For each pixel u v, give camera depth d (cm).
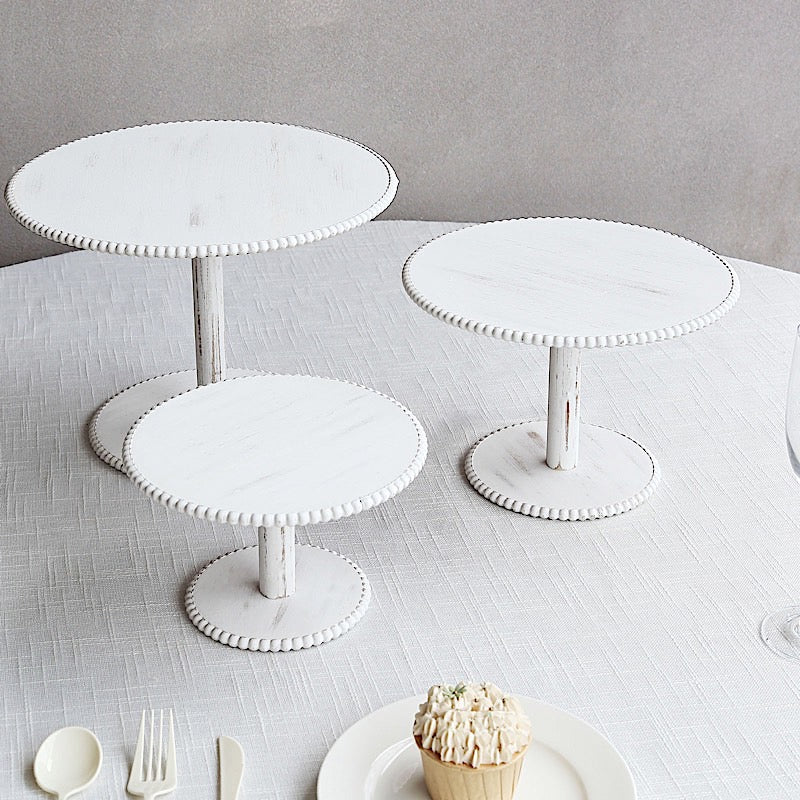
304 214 144
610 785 96
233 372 171
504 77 231
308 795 99
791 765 102
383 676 114
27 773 101
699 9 230
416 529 138
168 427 120
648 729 107
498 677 114
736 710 109
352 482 111
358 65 226
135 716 108
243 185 153
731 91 240
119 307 192
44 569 130
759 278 198
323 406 125
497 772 90
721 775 101
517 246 150
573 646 118
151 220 141
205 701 110
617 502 141
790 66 239
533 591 127
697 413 162
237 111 227
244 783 100
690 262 145
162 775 100
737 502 143
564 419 145
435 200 242
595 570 130
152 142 169
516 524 139
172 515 140
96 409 163
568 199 246
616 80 235
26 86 218
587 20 228
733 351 178
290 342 181
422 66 228
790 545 134
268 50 222
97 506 142
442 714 92
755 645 118
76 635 120
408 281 139
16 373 172
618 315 131
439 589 127
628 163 244
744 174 249
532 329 127
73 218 141
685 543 135
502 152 239
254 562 130
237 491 109
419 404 166
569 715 103
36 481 147
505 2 224
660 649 117
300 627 119
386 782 97
